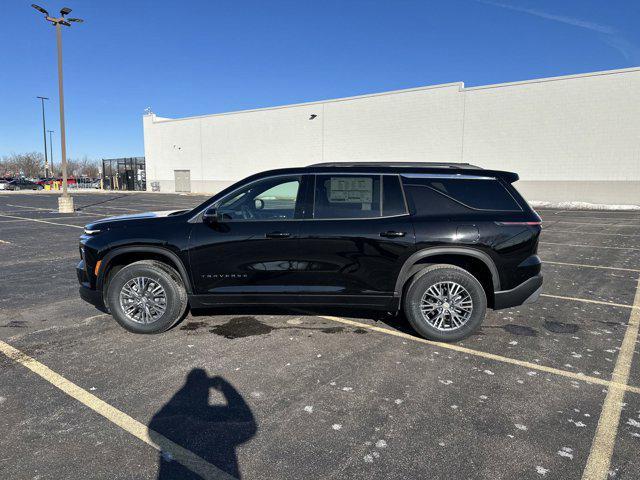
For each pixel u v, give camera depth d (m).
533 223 4.42
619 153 23.86
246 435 2.88
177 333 4.71
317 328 4.89
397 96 30.77
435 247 4.38
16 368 3.85
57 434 2.87
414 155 30.42
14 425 2.96
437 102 29.19
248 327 4.91
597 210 22.97
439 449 2.74
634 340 4.60
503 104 26.89
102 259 4.66
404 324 5.04
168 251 4.55
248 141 38.94
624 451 2.73
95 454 2.67
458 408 3.23
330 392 3.46
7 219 17.23
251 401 3.31
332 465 2.58
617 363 4.03
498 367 3.93
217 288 4.61
